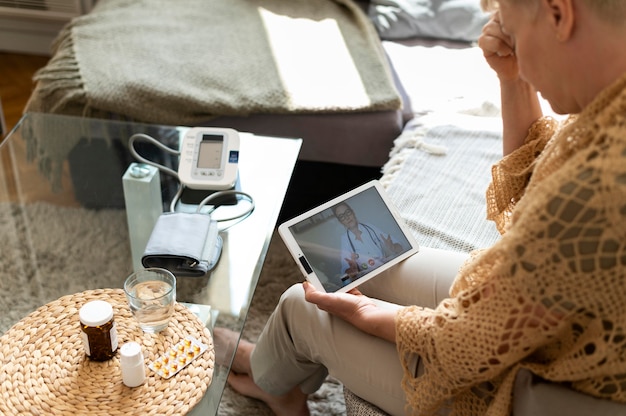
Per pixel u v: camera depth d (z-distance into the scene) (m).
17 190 1.56
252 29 2.23
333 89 1.99
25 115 1.74
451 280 1.27
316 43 2.19
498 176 1.30
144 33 2.17
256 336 1.73
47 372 1.13
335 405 1.56
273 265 1.93
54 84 1.97
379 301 1.24
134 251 1.41
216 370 1.16
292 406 1.49
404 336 1.04
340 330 1.18
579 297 0.83
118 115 1.98
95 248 1.42
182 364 1.14
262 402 1.56
